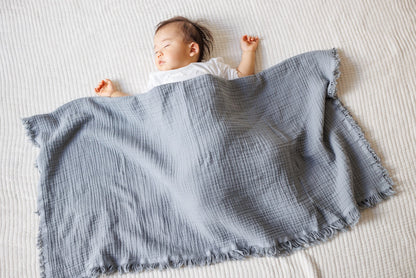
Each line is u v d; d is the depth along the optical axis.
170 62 1.23
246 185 1.04
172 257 1.06
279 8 1.34
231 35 1.33
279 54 1.30
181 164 1.05
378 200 1.10
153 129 1.14
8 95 1.26
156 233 1.09
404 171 1.14
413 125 1.19
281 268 1.05
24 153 1.19
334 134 1.16
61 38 1.33
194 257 1.06
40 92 1.27
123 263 1.05
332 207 1.10
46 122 1.16
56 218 1.10
